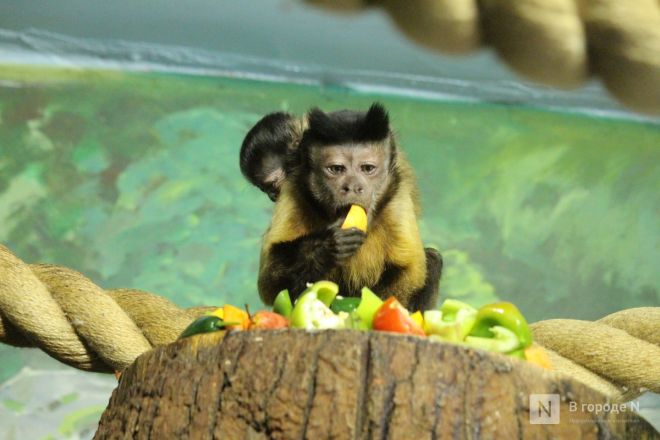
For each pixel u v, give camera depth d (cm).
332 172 794
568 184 1544
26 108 1452
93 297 659
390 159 814
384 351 390
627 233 1545
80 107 1471
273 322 449
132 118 1486
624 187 1558
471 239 1493
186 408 411
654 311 663
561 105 1535
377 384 386
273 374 398
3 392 1250
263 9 1252
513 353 433
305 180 812
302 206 808
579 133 1551
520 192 1531
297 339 400
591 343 627
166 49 1420
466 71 1416
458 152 1514
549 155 1543
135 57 1423
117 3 1309
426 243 1475
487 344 435
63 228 1437
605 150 1558
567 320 653
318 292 471
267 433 392
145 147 1488
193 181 1487
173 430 411
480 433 383
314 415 387
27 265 679
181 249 1456
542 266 1511
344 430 382
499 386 390
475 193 1515
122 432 432
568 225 1533
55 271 680
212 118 1480
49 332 650
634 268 1530
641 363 623
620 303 1514
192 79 1471
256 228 1484
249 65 1423
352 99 1466
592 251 1527
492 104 1506
